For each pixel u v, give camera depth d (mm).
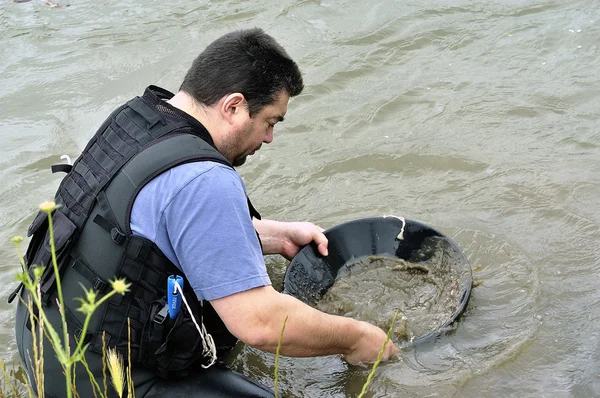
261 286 2023
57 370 2137
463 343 2512
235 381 2229
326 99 4219
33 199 3539
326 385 2434
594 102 3922
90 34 5156
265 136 2305
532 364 2422
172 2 5543
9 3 5766
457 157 3592
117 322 2061
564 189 3279
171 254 2047
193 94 2193
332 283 2844
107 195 2068
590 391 2301
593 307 2623
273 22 5094
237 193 2016
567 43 4500
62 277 2105
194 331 2092
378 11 5098
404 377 2408
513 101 4004
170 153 2041
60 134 4047
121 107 2254
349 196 3430
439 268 2799
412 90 4215
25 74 4711
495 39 4648
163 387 2168
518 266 2857
